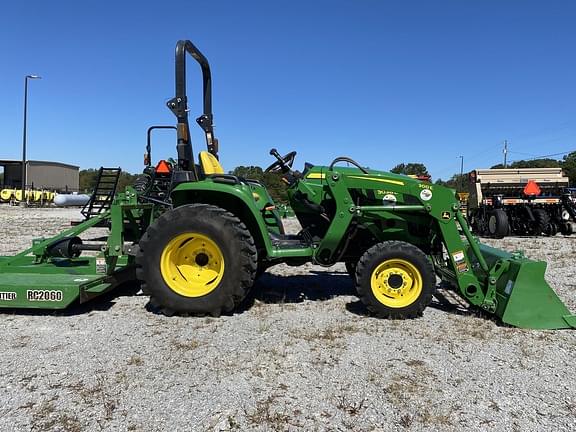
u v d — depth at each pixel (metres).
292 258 4.76
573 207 12.85
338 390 2.76
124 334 3.70
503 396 2.71
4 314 4.24
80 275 4.67
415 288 4.21
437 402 2.63
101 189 6.46
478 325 4.01
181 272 4.30
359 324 4.03
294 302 4.76
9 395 2.65
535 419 2.46
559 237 12.49
